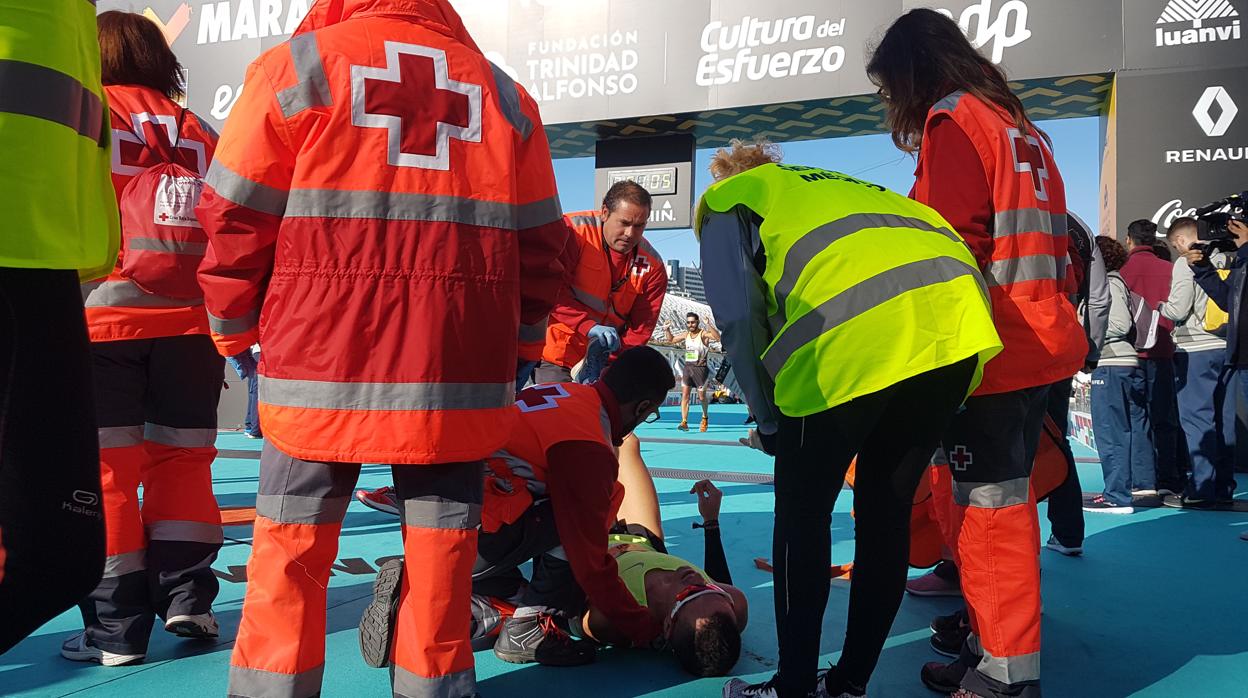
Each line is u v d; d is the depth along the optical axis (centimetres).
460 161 153
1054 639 267
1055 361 189
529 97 172
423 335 145
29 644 246
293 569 150
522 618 236
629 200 373
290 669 147
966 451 193
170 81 253
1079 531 383
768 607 291
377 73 147
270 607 149
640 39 895
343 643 249
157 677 220
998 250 189
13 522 98
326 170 143
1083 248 278
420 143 149
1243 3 730
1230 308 479
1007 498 189
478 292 152
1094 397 518
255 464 696
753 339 181
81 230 106
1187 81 742
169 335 232
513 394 162
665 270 412
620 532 304
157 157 238
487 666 234
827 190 185
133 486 231
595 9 909
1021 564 188
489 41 940
